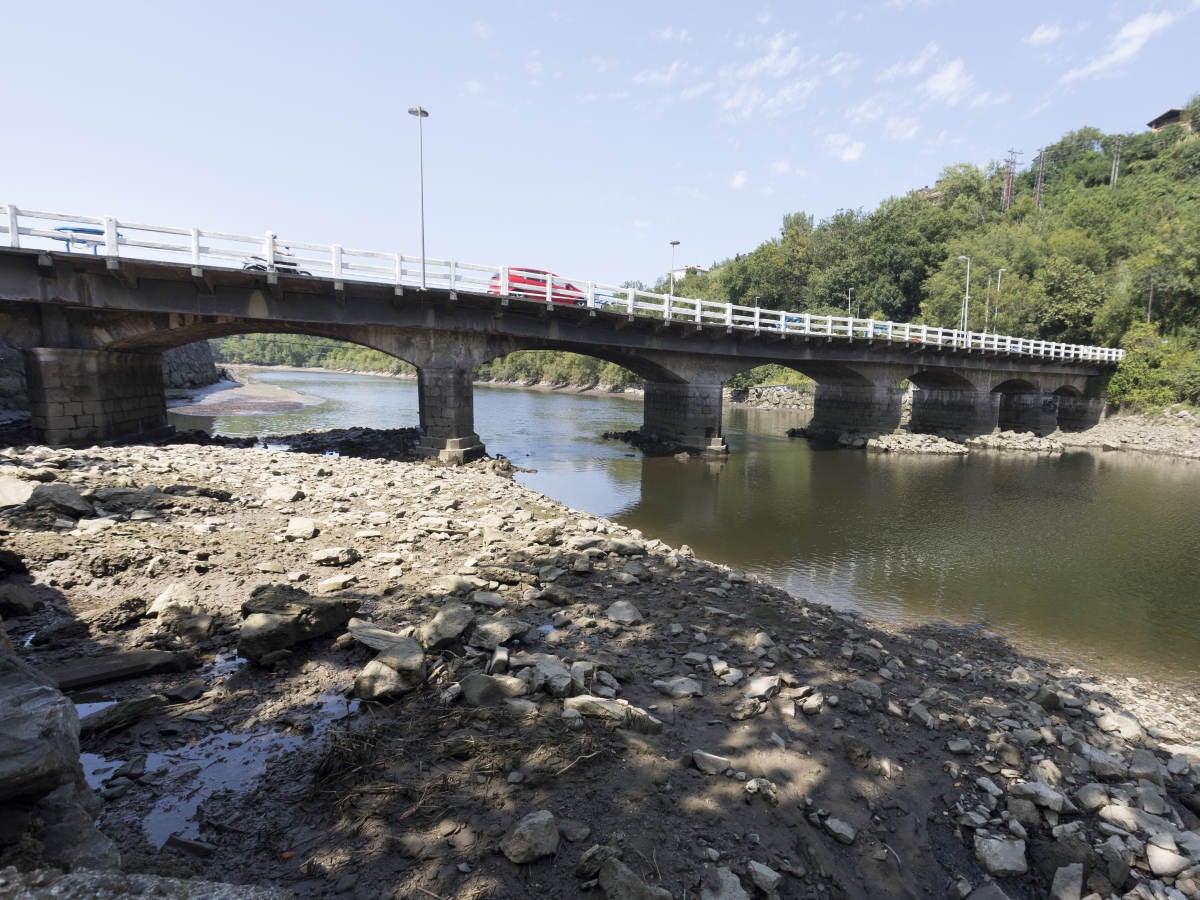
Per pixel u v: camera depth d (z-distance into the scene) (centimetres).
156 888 256
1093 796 472
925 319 5959
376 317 2081
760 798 409
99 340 1788
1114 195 7162
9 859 254
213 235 1733
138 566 746
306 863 322
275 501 1181
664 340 2750
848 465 2847
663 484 2266
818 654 670
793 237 7838
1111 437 4000
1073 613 1131
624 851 343
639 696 525
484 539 985
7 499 899
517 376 10575
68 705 317
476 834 348
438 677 518
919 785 459
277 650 540
